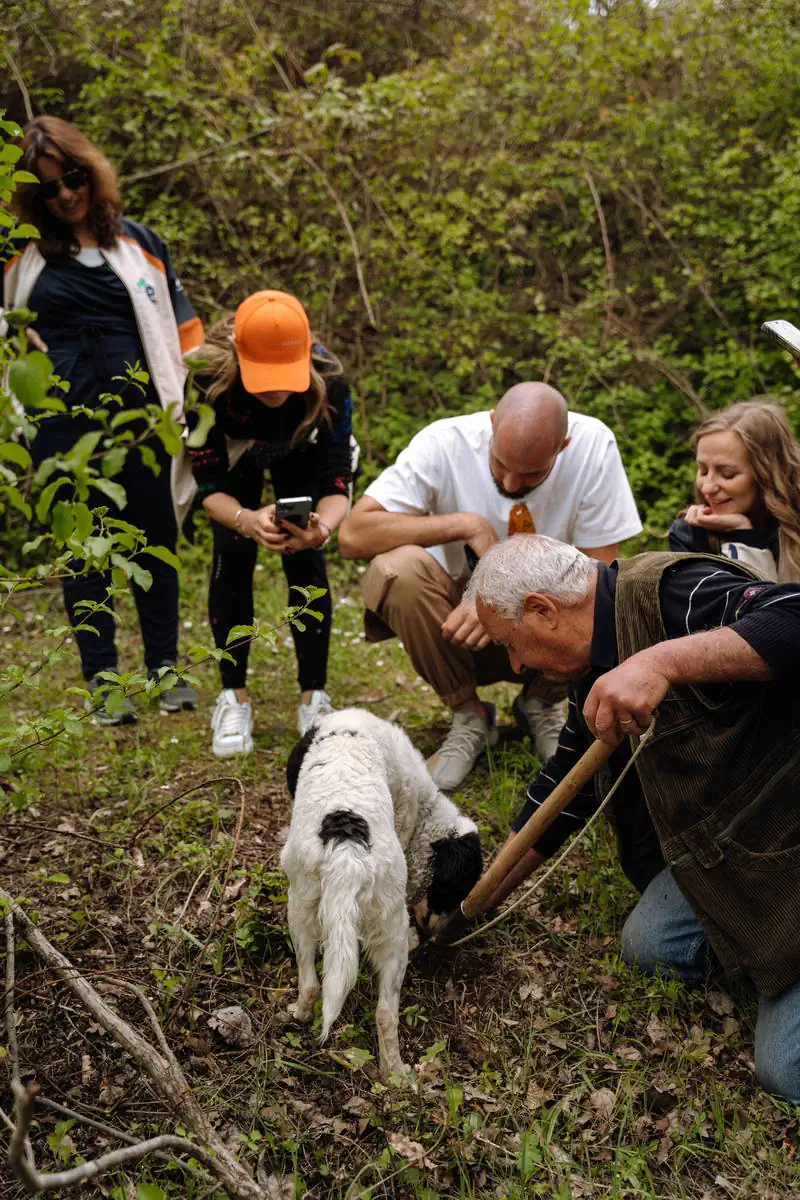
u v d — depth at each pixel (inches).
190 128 254.4
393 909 88.9
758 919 90.1
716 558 93.9
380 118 252.8
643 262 276.8
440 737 159.5
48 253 152.9
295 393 140.8
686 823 92.5
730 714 89.9
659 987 102.4
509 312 272.2
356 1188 79.5
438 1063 92.4
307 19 290.8
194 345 169.3
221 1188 75.7
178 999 97.5
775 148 272.5
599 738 87.8
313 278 260.2
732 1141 85.9
